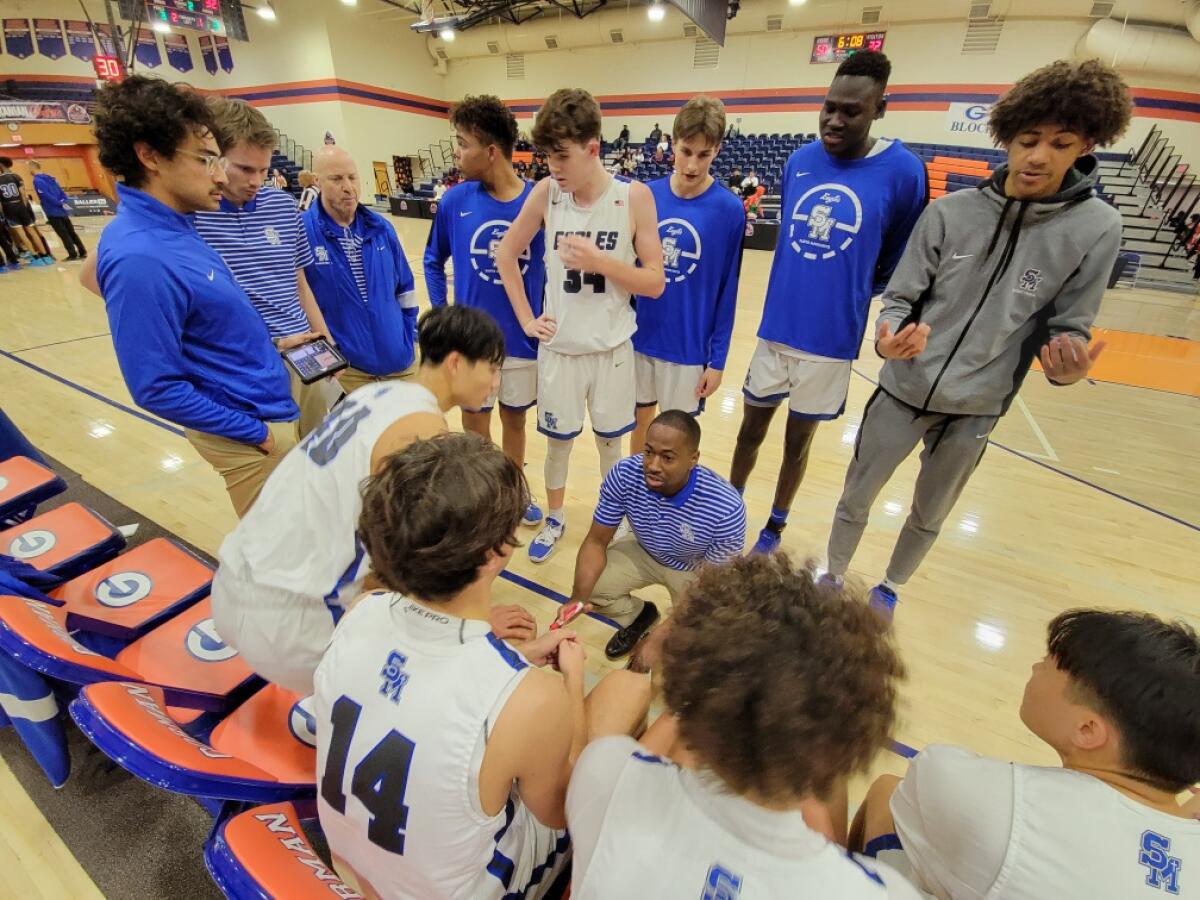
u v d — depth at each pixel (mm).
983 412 1549
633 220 1799
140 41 13641
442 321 1170
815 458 3113
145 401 1286
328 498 986
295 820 891
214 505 2445
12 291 6066
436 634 737
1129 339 5941
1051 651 771
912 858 790
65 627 1291
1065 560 2350
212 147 1305
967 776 726
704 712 512
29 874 1186
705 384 2152
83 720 841
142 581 1502
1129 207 10492
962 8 10562
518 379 2217
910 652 1859
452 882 759
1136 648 676
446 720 692
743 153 13000
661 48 13344
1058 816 664
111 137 1206
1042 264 1379
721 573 600
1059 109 1206
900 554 1888
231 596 1062
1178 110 10375
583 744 984
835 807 955
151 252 1236
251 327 1475
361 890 899
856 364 5012
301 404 2113
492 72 15422
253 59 14266
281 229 1870
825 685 491
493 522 705
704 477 1573
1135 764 674
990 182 1417
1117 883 626
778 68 12438
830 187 1759
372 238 2115
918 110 11602
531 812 865
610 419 2074
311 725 1151
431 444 749
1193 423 3879
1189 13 9344
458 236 2076
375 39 14172
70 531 1660
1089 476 3074
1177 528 2605
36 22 12281
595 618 1948
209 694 1211
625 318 1954
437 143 16297
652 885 537
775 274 1952
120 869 1192
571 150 1625
